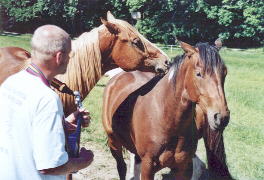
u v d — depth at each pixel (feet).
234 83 47.88
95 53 13.58
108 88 16.48
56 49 7.69
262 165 20.70
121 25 13.71
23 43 78.02
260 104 35.32
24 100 7.57
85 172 19.69
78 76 13.48
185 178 13.76
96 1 119.44
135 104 14.14
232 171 19.72
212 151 16.08
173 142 12.91
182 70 12.30
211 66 11.35
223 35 115.03
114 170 20.10
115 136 15.90
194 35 117.80
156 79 14.39
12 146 7.60
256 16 111.34
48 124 7.47
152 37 118.21
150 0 115.14
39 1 114.11
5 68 14.19
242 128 27.48
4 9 114.52
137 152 14.07
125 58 13.75
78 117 9.02
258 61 75.61
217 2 114.01
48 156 7.45
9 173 7.60
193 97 11.89
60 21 119.44
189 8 114.21
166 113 12.72
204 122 15.55
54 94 7.69
